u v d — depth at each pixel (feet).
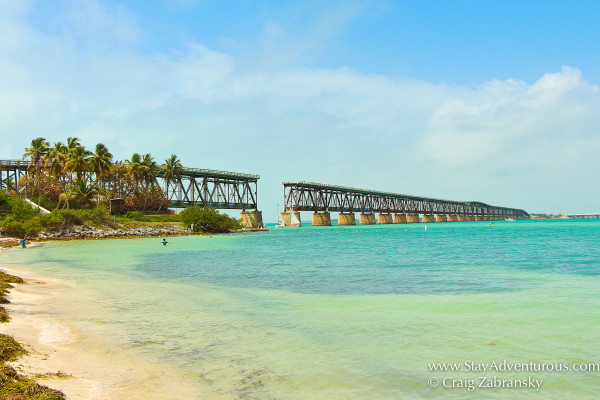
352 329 44.27
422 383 29.84
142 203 392.27
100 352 35.58
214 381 29.63
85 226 284.82
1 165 343.46
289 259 134.72
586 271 94.68
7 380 26.76
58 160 305.12
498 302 58.59
